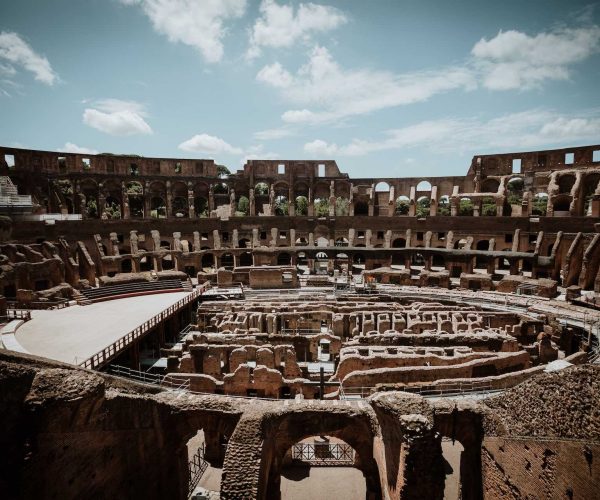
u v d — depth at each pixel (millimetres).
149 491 18109
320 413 18672
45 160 66750
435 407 17578
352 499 21812
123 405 16297
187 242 74438
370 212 76750
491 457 16703
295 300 51531
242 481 14992
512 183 105438
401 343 33906
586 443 11438
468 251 61188
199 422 18969
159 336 41281
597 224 55000
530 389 15336
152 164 76312
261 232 72562
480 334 34719
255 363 32219
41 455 13102
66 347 32656
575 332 38969
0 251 48875
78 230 60781
